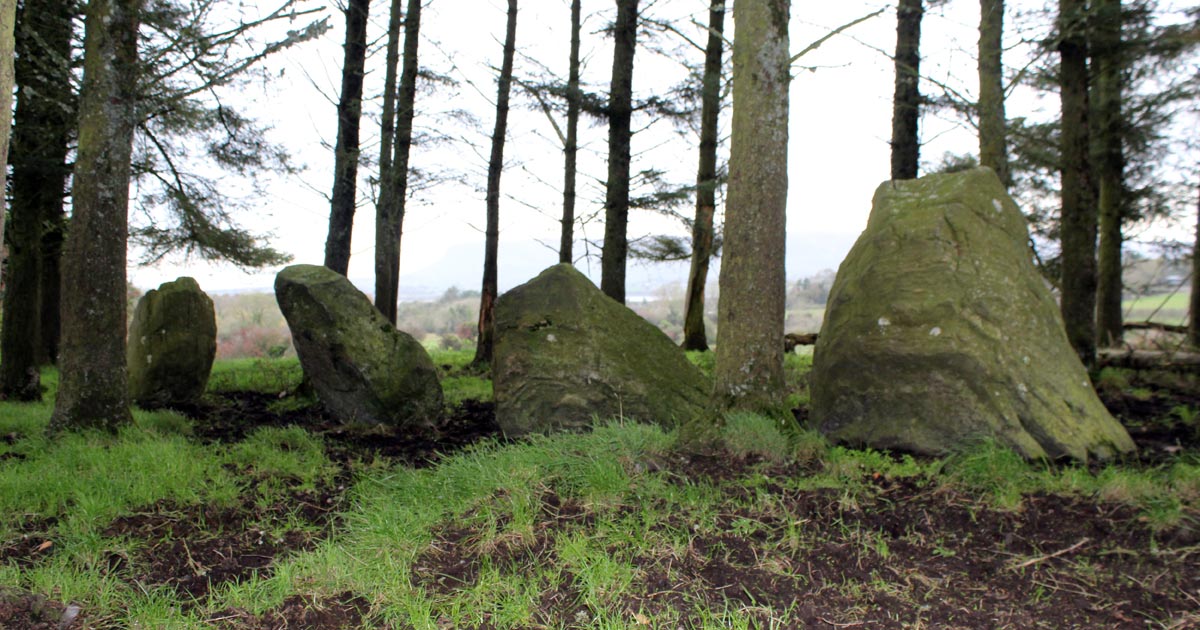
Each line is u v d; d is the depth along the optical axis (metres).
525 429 7.61
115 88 7.16
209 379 12.33
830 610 3.52
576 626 3.35
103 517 4.81
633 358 7.76
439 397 9.07
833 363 6.66
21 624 3.41
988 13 8.84
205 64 7.26
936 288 6.27
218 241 14.38
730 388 6.03
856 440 6.40
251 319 25.86
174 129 12.84
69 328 7.13
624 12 12.60
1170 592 3.70
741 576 3.79
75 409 7.09
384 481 5.52
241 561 4.30
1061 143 10.53
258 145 14.06
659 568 3.84
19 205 10.45
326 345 8.54
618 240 12.84
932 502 4.83
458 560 3.98
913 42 10.98
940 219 6.48
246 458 6.53
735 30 6.10
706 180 14.48
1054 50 10.12
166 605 3.62
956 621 3.46
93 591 3.77
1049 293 6.65
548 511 4.50
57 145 11.23
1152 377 10.70
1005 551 4.20
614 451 5.25
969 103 8.78
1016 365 6.00
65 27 10.39
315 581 3.80
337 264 11.05
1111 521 4.46
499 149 13.61
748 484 4.99
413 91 12.04
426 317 28.47
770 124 5.99
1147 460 6.02
